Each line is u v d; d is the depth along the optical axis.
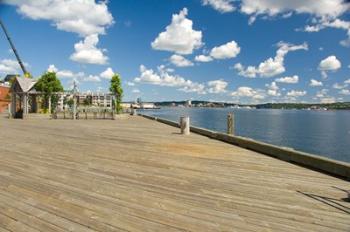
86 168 6.01
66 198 4.16
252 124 47.31
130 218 3.49
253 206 3.92
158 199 4.16
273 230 3.21
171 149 8.48
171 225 3.31
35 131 13.61
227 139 10.05
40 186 4.72
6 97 47.22
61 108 28.98
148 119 24.47
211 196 4.31
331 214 3.66
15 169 5.88
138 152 7.96
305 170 5.96
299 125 47.47
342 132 35.22
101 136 11.64
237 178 5.32
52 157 7.17
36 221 3.40
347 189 4.68
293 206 3.93
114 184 4.87
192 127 13.60
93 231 3.16
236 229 3.23
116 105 29.41
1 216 3.54
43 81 26.69
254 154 7.76
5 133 12.70
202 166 6.29
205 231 3.18
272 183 5.01
